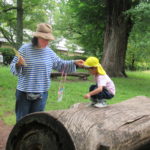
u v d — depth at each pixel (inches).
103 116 123.8
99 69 137.2
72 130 98.0
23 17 955.3
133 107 155.2
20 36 856.9
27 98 143.2
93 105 142.8
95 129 107.9
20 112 148.4
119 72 745.0
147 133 132.0
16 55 132.6
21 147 108.3
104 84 134.0
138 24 602.9
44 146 102.2
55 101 315.9
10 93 345.1
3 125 219.5
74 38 1141.1
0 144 180.5
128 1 701.9
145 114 141.8
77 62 155.0
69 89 412.5
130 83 597.0
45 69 144.0
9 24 903.1
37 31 139.4
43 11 948.6
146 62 1503.4
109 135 109.6
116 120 124.0
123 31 728.3
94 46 994.1
